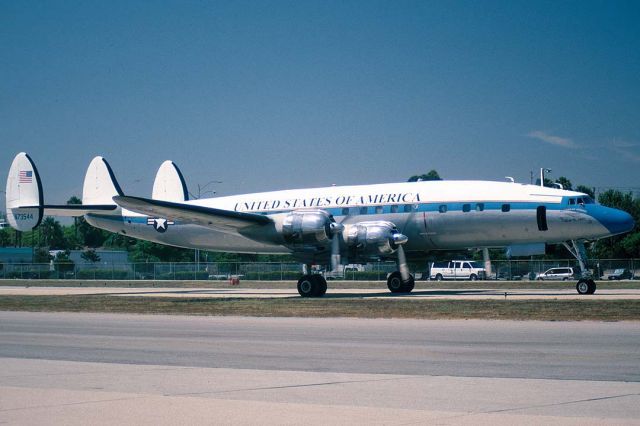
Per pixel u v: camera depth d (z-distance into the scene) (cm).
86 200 4022
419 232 3045
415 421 766
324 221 2964
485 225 2942
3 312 2378
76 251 9681
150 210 3020
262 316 2088
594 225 2803
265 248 3441
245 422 770
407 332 1590
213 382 1013
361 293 3256
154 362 1212
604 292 3078
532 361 1159
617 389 929
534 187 2936
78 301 2845
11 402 876
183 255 8862
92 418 790
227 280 5703
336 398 897
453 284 4550
